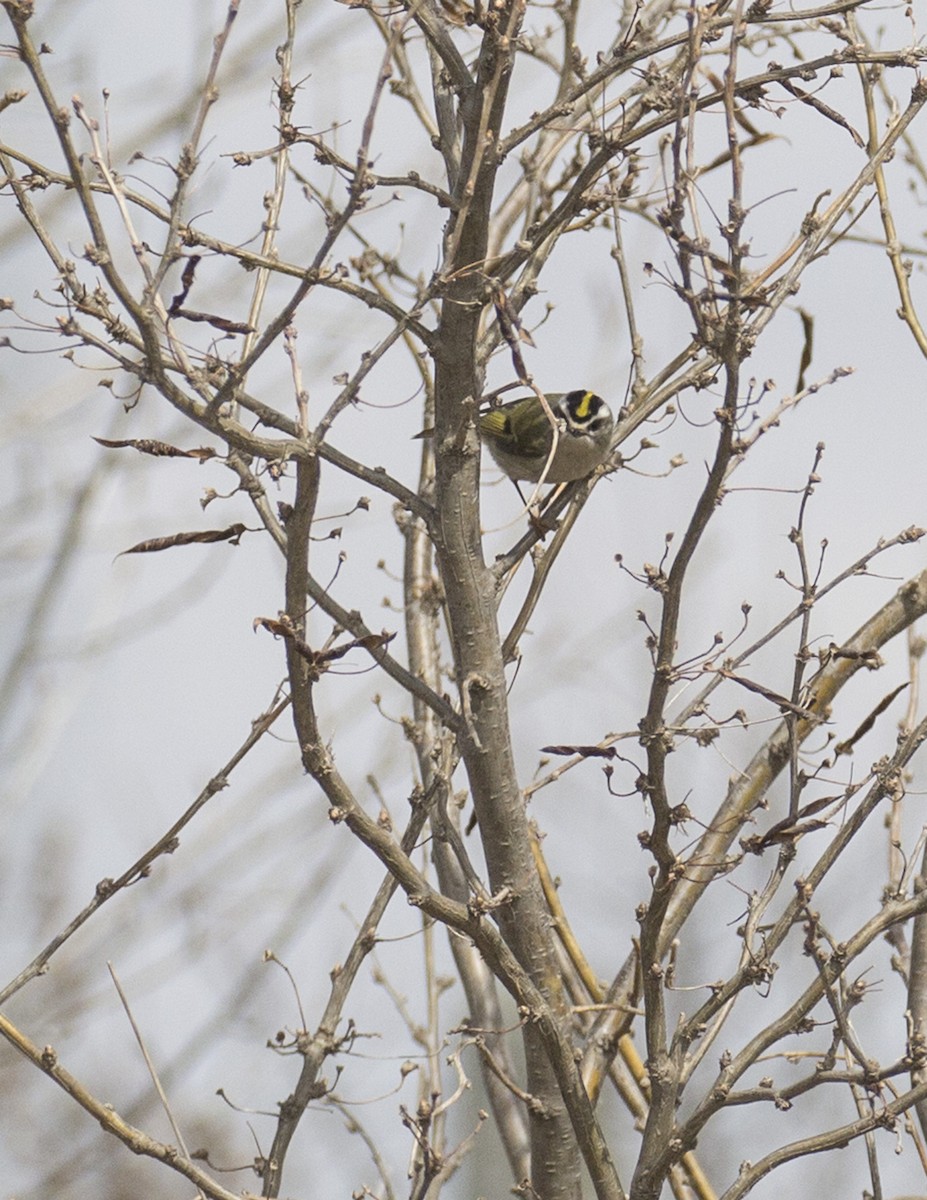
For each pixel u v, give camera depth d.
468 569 8.19
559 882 9.85
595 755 7.10
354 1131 8.88
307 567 6.95
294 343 7.18
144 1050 7.65
